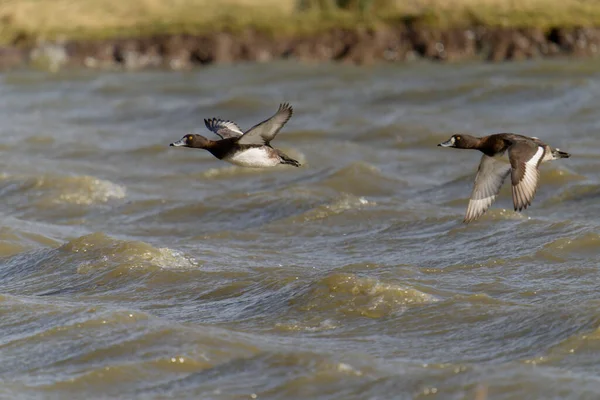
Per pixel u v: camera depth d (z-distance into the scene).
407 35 39.94
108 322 12.84
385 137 27.77
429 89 33.28
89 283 15.34
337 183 22.14
